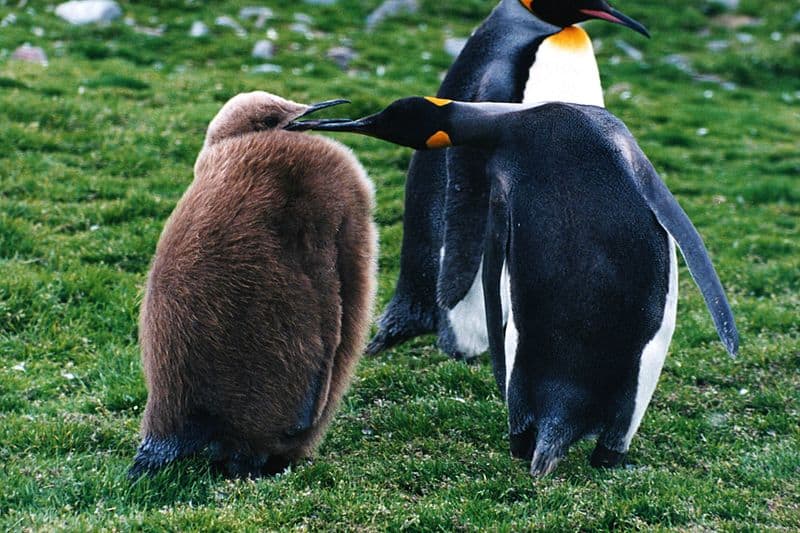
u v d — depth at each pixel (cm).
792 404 2264
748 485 1864
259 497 1667
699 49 6875
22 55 5194
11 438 1895
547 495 1720
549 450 1719
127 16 6256
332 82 5034
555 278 1677
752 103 5941
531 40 2403
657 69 6394
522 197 1712
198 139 3984
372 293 1847
